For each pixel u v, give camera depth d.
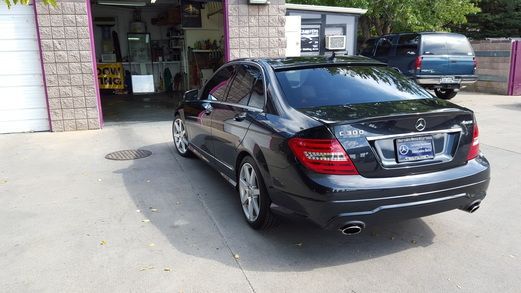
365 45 14.66
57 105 8.88
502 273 3.46
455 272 3.49
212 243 4.03
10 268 3.63
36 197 5.26
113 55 16.70
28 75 8.80
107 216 4.66
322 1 15.49
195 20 14.30
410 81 4.54
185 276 3.48
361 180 3.37
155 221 4.52
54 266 3.65
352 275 3.48
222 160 5.07
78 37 8.72
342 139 3.36
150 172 6.16
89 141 8.09
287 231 4.25
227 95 5.15
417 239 4.07
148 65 17.11
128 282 3.40
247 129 4.26
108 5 15.21
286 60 4.64
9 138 8.45
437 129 3.60
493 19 24.45
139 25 16.89
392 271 3.53
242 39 9.75
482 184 3.78
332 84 4.21
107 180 5.84
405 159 3.50
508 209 4.71
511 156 6.69
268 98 4.16
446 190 3.56
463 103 12.44
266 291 3.27
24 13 8.55
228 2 9.55
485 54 15.04
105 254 3.84
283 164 3.61
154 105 12.88
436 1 16.03
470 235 4.13
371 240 4.06
